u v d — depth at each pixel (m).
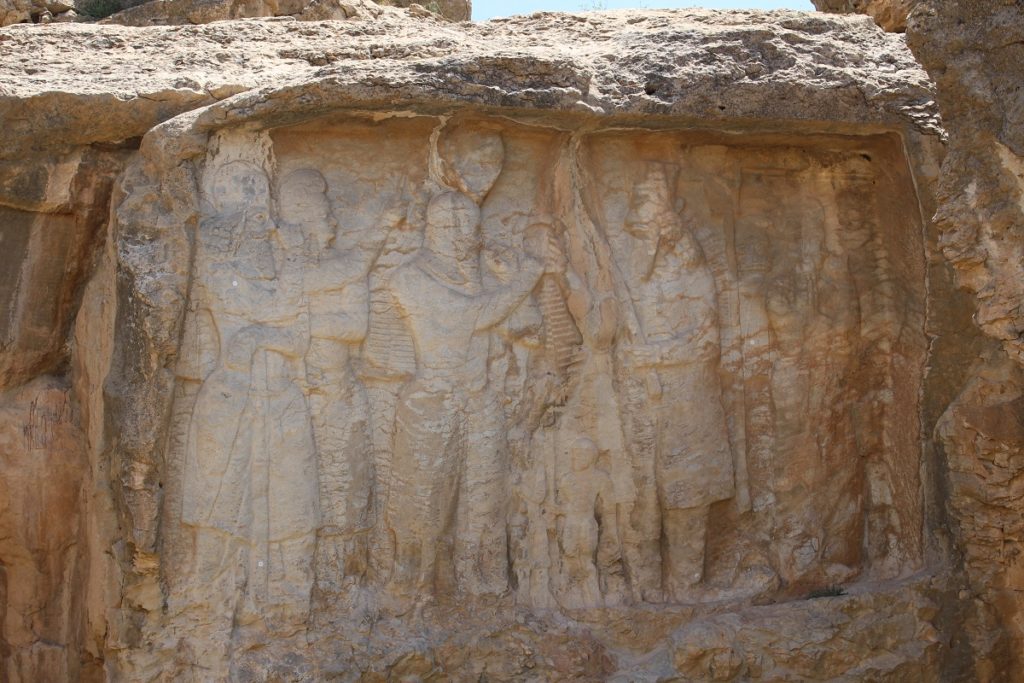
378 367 5.79
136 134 5.66
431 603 5.82
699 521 6.20
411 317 5.77
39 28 6.16
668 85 5.80
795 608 6.17
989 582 6.08
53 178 5.66
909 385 6.33
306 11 8.30
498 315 5.88
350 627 5.68
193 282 5.51
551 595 6.02
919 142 5.94
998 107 5.05
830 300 6.40
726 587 6.28
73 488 5.96
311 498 5.62
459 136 5.84
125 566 5.42
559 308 6.03
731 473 6.24
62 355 6.01
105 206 5.79
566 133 5.92
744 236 6.34
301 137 5.73
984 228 5.18
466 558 5.88
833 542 6.44
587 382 6.05
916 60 5.55
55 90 5.51
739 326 6.30
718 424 6.20
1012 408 5.70
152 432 5.36
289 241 5.64
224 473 5.50
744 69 5.85
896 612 6.20
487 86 5.54
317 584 5.68
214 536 5.51
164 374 5.38
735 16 6.42
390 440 5.82
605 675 5.97
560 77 5.64
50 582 5.99
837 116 5.92
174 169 5.46
